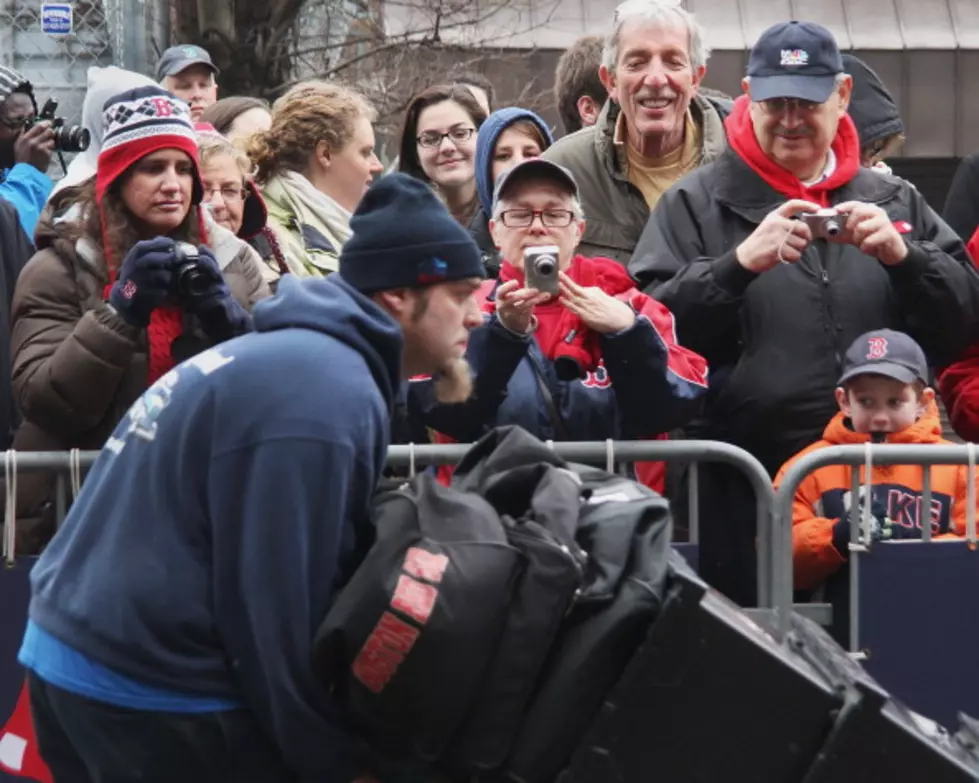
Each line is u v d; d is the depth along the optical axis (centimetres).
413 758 332
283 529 318
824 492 465
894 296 490
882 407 470
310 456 319
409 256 343
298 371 323
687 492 473
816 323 486
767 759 338
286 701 321
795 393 483
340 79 1182
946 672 446
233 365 326
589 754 336
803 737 338
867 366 468
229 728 329
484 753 332
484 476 366
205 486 325
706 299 473
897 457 440
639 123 536
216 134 534
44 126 621
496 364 438
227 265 471
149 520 327
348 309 333
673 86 534
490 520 335
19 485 440
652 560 341
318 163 564
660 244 501
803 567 455
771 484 442
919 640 446
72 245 457
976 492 458
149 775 330
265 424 321
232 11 1116
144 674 325
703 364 458
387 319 338
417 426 454
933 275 477
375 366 335
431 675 323
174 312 438
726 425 491
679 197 506
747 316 488
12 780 431
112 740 329
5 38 903
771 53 496
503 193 464
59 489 436
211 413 324
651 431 453
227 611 323
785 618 416
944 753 341
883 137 592
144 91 457
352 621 321
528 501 359
